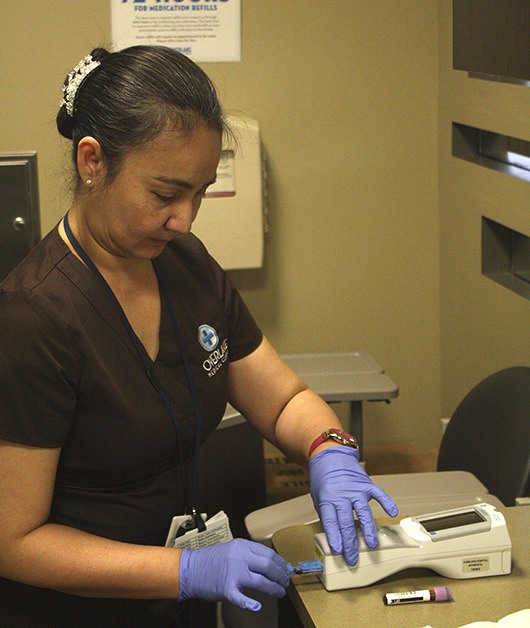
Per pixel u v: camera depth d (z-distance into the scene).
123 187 1.31
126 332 1.46
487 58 1.45
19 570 1.38
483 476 2.24
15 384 1.34
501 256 3.10
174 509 1.56
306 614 1.31
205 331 1.58
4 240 2.82
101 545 1.41
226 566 1.38
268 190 3.41
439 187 3.46
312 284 3.51
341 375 2.84
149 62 1.30
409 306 3.57
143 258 1.41
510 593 1.34
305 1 3.26
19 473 1.36
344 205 3.45
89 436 1.43
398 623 1.27
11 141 3.25
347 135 3.39
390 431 3.65
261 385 1.72
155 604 1.61
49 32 3.18
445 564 1.37
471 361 3.27
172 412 1.49
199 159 1.29
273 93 3.33
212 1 3.22
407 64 3.35
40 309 1.37
